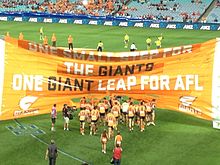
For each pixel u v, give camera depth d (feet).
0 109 125.08
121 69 130.62
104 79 131.23
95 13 361.10
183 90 130.72
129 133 127.85
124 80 131.34
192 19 344.49
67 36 275.80
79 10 365.61
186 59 129.80
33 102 127.24
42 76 127.44
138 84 131.34
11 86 125.59
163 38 273.95
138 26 329.93
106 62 130.00
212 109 130.00
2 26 315.17
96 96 131.75
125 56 130.00
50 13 352.08
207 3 358.43
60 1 376.68
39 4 376.07
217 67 128.88
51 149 103.65
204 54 129.08
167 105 132.05
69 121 136.56
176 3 362.53
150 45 249.14
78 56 129.18
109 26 328.90
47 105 128.47
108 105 133.90
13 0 383.24
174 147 118.93
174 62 130.21
